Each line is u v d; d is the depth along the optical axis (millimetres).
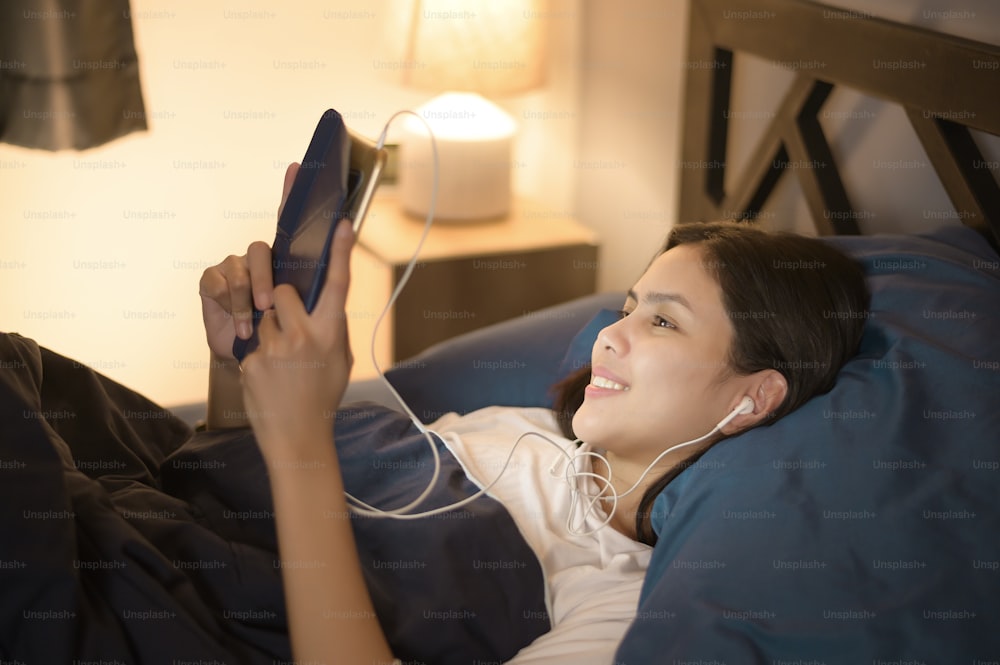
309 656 869
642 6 2289
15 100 1979
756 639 880
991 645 861
